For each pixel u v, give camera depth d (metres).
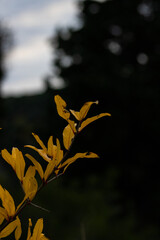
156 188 18.41
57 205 8.62
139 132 18.83
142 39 21.95
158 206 18.30
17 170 1.05
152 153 18.78
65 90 19.53
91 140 18.14
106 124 18.25
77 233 8.35
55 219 8.41
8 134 24.39
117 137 18.22
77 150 18.09
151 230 11.73
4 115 26.33
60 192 8.80
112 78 19.81
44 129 20.14
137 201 18.48
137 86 18.97
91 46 22.22
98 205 9.41
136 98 18.66
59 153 1.06
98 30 21.97
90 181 10.93
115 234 9.46
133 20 21.56
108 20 22.09
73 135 1.09
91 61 21.27
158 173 18.80
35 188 1.04
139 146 18.78
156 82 20.22
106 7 22.19
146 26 21.56
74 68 21.59
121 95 18.48
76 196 9.07
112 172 11.70
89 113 18.58
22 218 7.27
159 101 18.66
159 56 21.00
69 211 8.70
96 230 8.84
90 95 18.77
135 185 18.56
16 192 7.66
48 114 20.34
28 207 7.51
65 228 8.42
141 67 21.27
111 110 18.45
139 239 10.64
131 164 18.75
